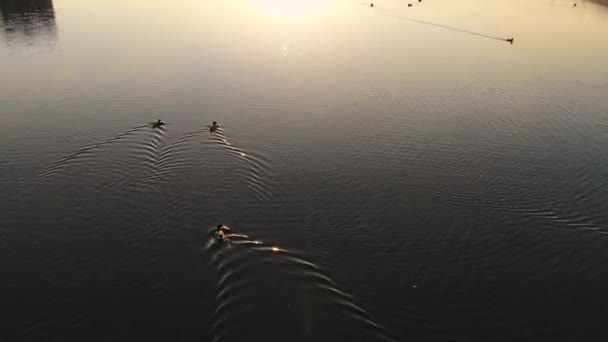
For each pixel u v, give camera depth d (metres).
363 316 16.14
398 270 18.30
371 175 24.31
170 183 23.12
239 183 23.30
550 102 32.44
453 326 16.00
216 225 20.39
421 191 23.05
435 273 18.22
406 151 26.47
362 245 19.55
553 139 27.70
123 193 22.41
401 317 16.25
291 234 20.02
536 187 23.30
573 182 23.62
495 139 27.73
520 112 31.03
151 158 25.19
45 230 20.22
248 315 16.03
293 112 30.66
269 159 25.39
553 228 20.48
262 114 30.27
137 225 20.41
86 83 34.53
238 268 18.06
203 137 27.27
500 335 15.74
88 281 17.69
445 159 25.70
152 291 17.14
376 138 27.77
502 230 20.42
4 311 16.50
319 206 21.88
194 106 31.11
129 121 29.00
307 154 25.97
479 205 22.00
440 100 32.81
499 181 23.80
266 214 21.20
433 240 19.92
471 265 18.62
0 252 19.08
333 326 15.71
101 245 19.38
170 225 20.38
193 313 16.19
